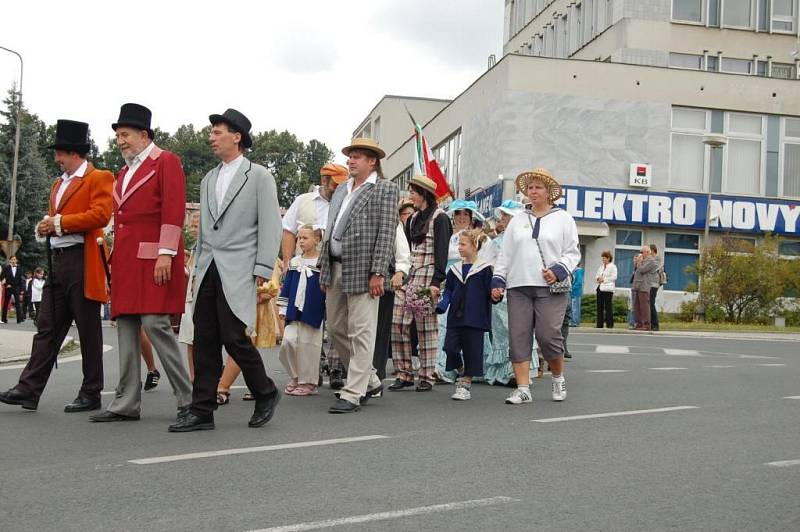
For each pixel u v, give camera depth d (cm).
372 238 873
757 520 495
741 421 827
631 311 2627
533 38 4984
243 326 756
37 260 6556
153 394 975
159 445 686
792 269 3130
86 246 835
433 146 4809
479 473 601
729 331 2666
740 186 3650
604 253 2555
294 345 984
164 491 545
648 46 3900
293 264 991
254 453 659
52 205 843
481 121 3888
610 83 3566
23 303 3303
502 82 3594
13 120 6681
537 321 956
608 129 3562
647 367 1361
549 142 3547
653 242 3578
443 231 1044
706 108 3622
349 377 874
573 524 483
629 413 870
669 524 485
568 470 612
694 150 3625
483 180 3834
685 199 3550
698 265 3150
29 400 837
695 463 638
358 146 880
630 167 3556
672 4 3934
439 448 685
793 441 728
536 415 856
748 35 3988
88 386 845
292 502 522
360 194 883
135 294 777
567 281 954
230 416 834
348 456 652
